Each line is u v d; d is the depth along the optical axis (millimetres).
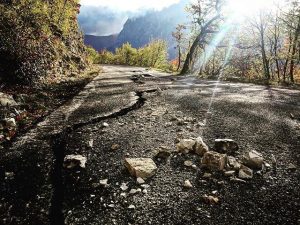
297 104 3301
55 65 5594
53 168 1539
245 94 4109
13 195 1271
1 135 2004
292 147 1809
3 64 3523
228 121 2396
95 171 1486
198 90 4457
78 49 10586
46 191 1301
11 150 1789
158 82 5824
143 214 1119
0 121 2221
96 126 2305
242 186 1320
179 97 3656
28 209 1166
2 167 1552
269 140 1935
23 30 4254
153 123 2355
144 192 1270
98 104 3156
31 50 4180
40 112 2738
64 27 7273
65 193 1287
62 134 2096
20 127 2252
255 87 5363
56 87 4281
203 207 1161
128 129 2203
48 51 5406
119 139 1966
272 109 2945
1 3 4309
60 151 1787
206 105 3100
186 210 1141
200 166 1509
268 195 1247
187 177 1405
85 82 5523
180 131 2113
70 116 2598
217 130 2137
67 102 3285
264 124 2326
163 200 1212
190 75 9219
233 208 1154
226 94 4047
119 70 11359
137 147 1805
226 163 1493
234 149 1717
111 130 2184
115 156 1672
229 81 7121
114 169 1505
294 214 1116
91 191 1293
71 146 1855
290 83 7160
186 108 2932
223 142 1713
